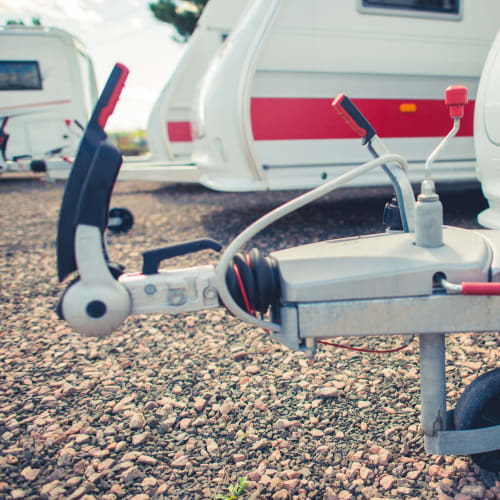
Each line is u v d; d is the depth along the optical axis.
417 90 4.41
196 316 2.93
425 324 1.26
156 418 1.90
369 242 1.45
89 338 2.69
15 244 4.93
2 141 5.34
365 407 1.92
